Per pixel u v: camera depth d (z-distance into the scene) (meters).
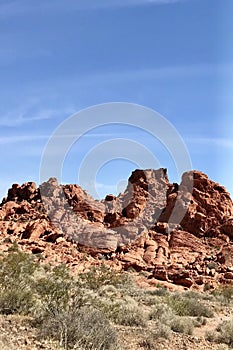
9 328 10.80
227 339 14.57
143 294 27.61
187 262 47.62
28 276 17.53
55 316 11.42
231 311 25.03
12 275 15.85
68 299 13.65
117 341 11.40
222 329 15.78
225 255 47.41
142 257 48.12
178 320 16.19
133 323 15.52
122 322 15.49
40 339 10.13
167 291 31.73
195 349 12.95
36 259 39.53
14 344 9.38
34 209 60.12
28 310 12.97
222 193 60.88
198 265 43.31
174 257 48.94
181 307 21.70
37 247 45.00
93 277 25.77
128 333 13.61
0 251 37.97
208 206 57.94
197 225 55.62
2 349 8.48
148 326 15.56
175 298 26.61
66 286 15.46
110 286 26.34
